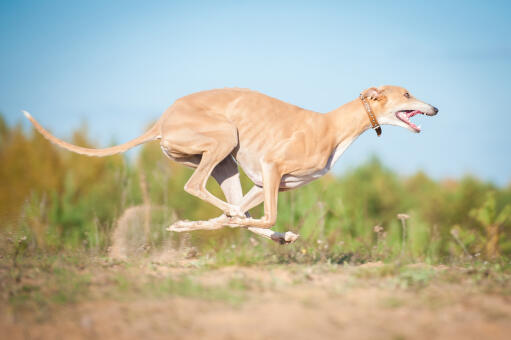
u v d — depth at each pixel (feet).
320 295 17.92
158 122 25.96
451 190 59.21
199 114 24.68
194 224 25.46
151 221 37.76
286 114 25.21
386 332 14.67
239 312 16.14
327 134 25.08
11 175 57.31
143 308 16.51
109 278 19.93
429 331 14.80
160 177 45.44
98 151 25.46
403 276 20.47
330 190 49.29
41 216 35.60
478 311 16.35
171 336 14.46
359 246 33.58
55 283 19.07
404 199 56.85
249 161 25.29
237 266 22.75
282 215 44.27
